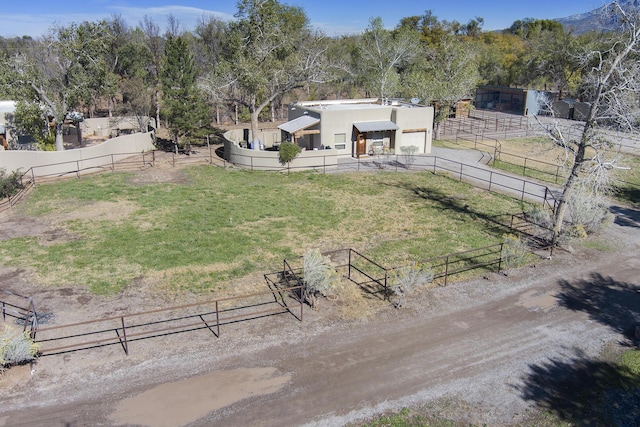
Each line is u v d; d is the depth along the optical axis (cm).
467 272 1588
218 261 1636
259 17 3456
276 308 1325
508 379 1062
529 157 3509
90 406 950
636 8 1585
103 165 3003
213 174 2861
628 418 956
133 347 1143
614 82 1645
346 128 3284
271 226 2008
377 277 1543
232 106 5050
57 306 1318
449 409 967
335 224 2052
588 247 1822
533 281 1531
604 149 1764
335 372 1069
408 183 2733
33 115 2902
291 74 3566
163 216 2094
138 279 1486
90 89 3106
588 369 1104
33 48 4906
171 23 6475
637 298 1432
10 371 1043
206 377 1044
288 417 935
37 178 2695
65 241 1788
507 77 7031
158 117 4584
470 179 2853
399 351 1150
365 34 5584
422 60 5638
